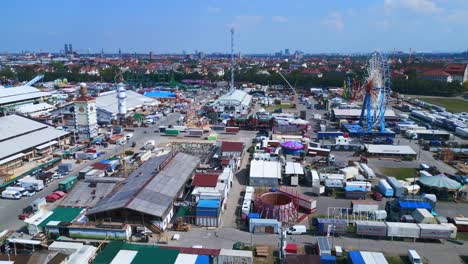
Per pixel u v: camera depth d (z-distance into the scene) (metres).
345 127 116.25
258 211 54.66
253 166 72.38
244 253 41.78
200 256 40.03
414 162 84.25
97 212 49.75
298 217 54.78
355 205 55.75
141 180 59.34
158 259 39.16
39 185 64.81
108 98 143.75
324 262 41.09
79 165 79.69
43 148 83.25
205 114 140.38
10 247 45.22
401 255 44.44
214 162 81.25
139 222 50.22
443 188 62.56
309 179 69.25
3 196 61.50
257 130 117.81
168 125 120.12
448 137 105.62
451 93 196.75
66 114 127.25
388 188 63.09
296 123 116.69
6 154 72.31
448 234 47.19
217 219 51.62
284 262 40.12
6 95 146.50
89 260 41.44
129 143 99.25
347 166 78.25
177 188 58.69
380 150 88.38
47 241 47.28
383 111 107.00
